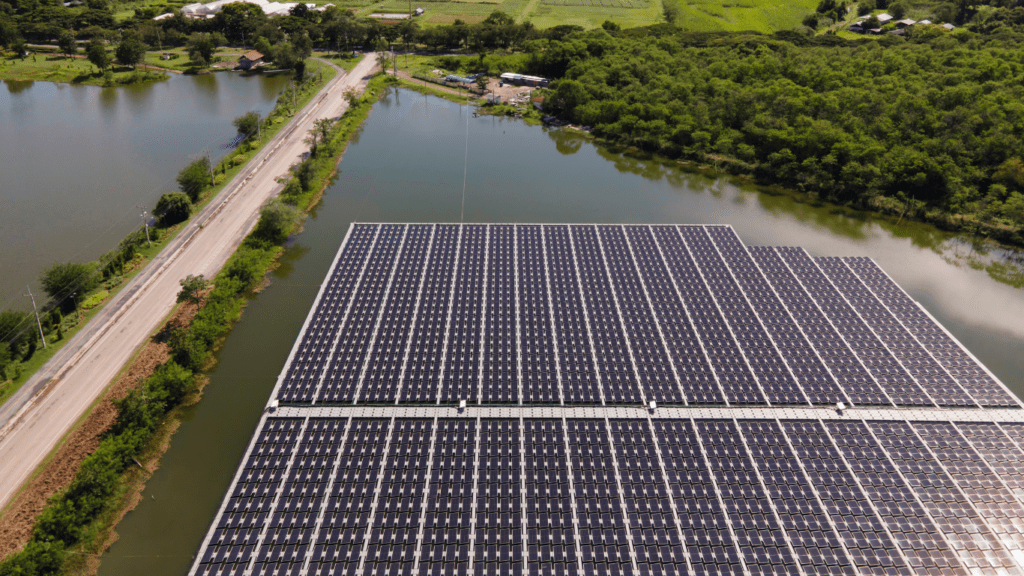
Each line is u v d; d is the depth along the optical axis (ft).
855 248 517.55
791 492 267.59
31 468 282.77
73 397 323.37
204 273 437.99
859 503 263.29
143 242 461.78
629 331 362.94
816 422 304.91
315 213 547.49
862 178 586.04
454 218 545.44
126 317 387.55
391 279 407.44
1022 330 415.85
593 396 314.55
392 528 248.11
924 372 338.13
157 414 314.14
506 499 261.44
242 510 253.03
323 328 359.25
